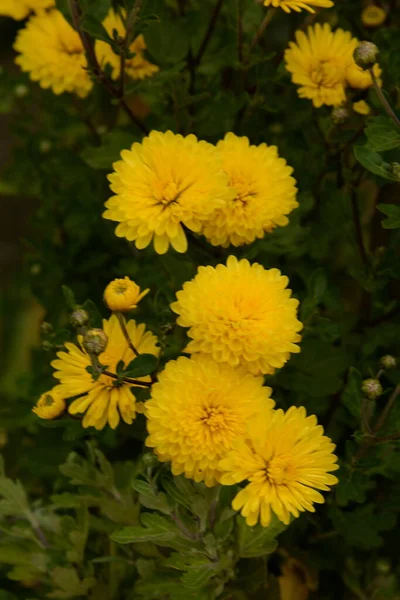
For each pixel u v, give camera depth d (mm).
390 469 996
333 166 1042
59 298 1152
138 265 1096
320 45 1008
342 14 1084
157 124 1095
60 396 921
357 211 1029
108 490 1001
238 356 900
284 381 998
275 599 989
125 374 904
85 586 1009
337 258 1141
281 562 1055
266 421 884
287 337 902
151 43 1028
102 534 1041
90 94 1141
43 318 1214
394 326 1064
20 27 1696
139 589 989
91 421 919
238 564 988
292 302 912
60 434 1106
